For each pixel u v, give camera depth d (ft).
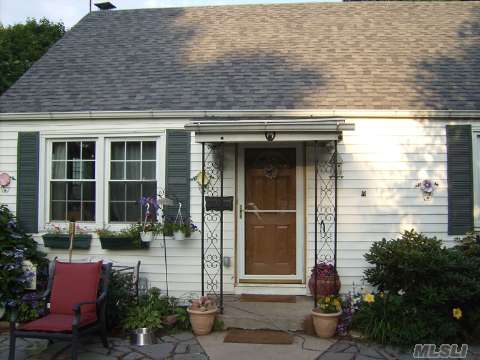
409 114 22.59
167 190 23.63
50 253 24.06
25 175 24.41
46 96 25.32
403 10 32.50
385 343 18.40
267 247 23.86
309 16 32.17
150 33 31.09
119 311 20.06
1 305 20.89
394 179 22.95
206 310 19.51
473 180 22.82
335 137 19.43
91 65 27.84
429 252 18.98
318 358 16.92
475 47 27.55
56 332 16.21
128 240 23.13
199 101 23.97
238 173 23.88
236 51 28.22
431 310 18.56
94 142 24.48
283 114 22.91
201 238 22.38
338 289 21.61
